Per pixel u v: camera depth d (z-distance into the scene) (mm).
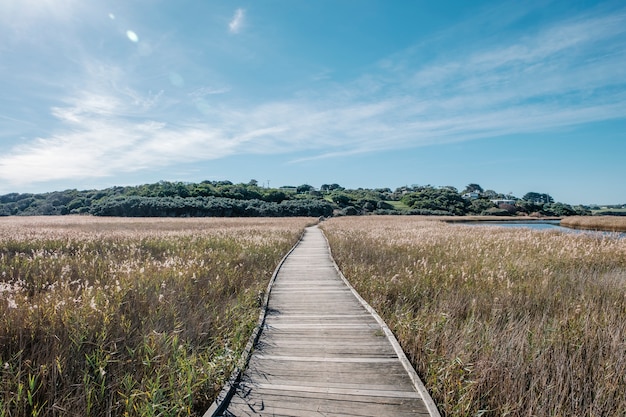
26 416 2752
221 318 5074
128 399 2871
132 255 10125
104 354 3504
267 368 3846
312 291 7688
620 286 6969
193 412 3033
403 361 3908
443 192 114000
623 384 3439
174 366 3453
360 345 4492
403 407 3076
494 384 3449
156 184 87250
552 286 7309
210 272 7930
